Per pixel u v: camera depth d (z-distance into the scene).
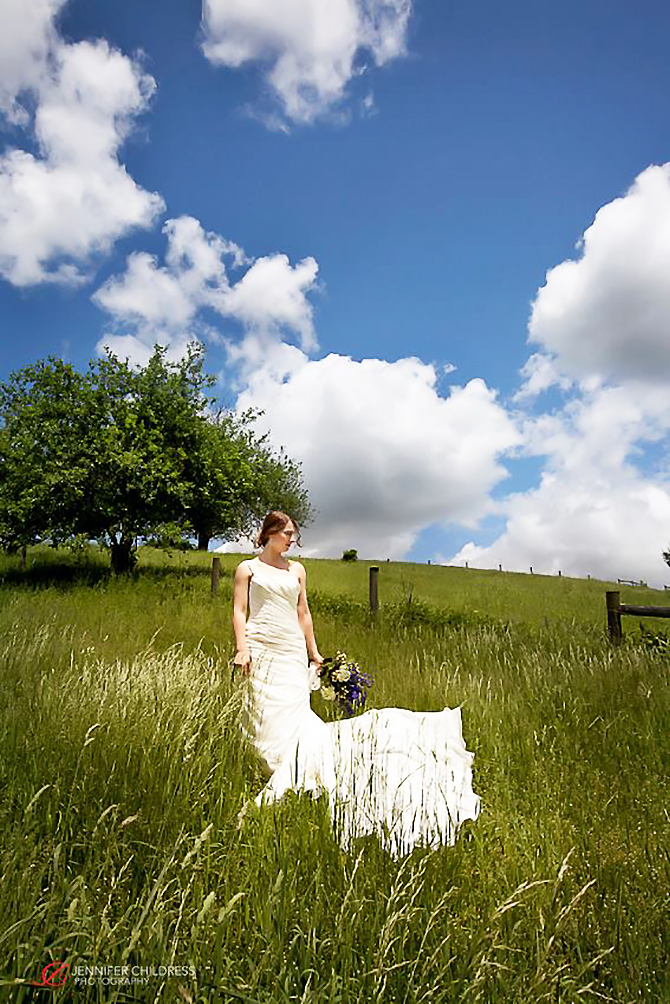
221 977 2.02
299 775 4.12
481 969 2.02
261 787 4.25
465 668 8.39
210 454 25.17
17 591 15.29
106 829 2.78
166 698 4.59
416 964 2.14
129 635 9.62
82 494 21.09
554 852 3.11
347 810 3.32
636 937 2.38
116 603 14.16
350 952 2.17
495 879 2.94
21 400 22.38
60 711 4.24
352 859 2.85
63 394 22.61
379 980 2.04
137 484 21.69
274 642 5.02
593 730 5.28
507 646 9.84
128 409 23.28
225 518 26.39
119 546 22.80
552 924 2.34
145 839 2.97
